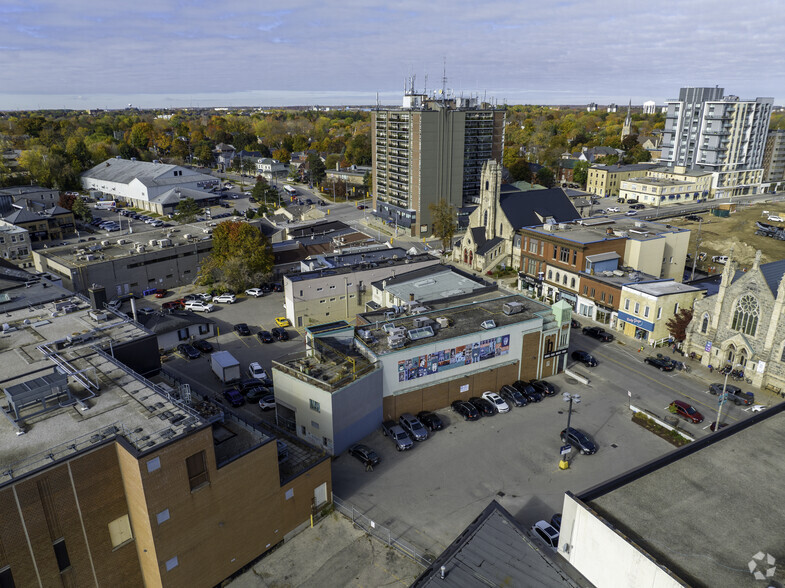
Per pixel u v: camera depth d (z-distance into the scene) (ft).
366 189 641.40
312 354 184.55
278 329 258.98
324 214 494.18
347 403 168.96
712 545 91.45
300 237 401.29
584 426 186.09
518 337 205.67
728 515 98.43
